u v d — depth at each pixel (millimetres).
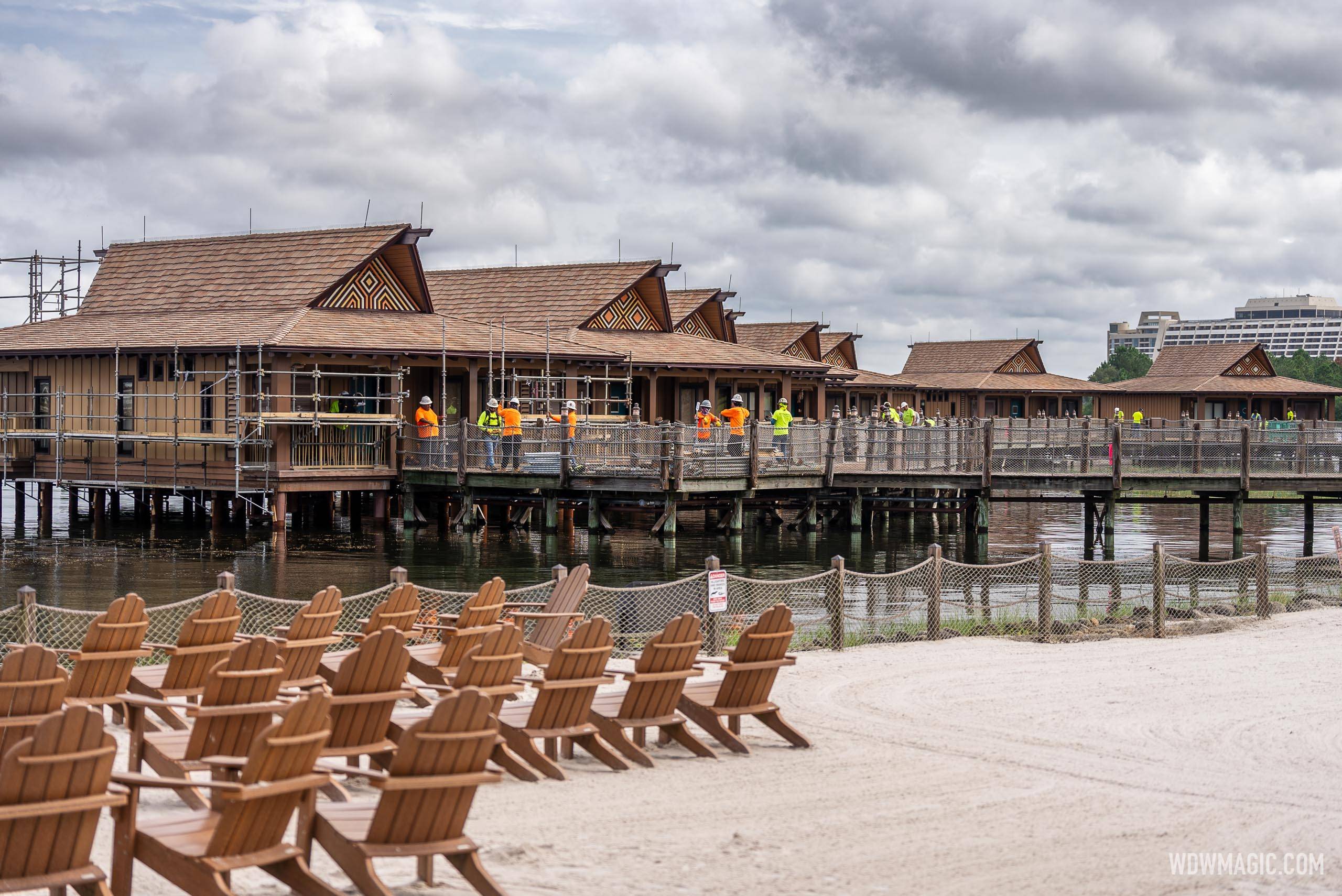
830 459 37594
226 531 37562
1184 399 88625
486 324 46188
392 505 43906
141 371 39531
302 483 36344
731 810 9422
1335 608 21859
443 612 22047
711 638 16156
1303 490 36781
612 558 31375
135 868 7957
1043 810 9547
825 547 35344
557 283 55844
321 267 43625
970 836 8867
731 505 36875
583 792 9875
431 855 7363
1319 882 8086
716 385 54844
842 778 10391
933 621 18047
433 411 41750
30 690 8531
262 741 6906
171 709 11234
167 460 38438
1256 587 21500
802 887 7789
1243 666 15617
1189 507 55375
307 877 7180
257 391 36219
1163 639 18188
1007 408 87688
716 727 11266
